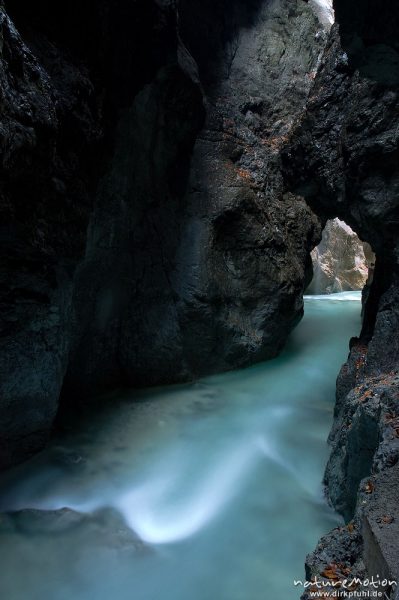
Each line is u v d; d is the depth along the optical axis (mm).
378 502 3246
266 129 14047
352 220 7699
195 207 11055
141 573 5406
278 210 12680
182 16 12383
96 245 9031
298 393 10906
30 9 5559
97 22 6480
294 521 6340
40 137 4906
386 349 6387
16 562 5453
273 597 5070
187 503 6840
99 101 6715
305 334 15508
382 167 6258
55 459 7719
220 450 8336
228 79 13703
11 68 4488
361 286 24922
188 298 10516
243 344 11422
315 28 15242
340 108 7195
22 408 7062
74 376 9422
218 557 5699
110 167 8422
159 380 10656
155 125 9797
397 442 3994
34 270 6418
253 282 11547
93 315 9492
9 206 4770
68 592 5113
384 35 4383
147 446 8359
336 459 6254
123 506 6734
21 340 6707
